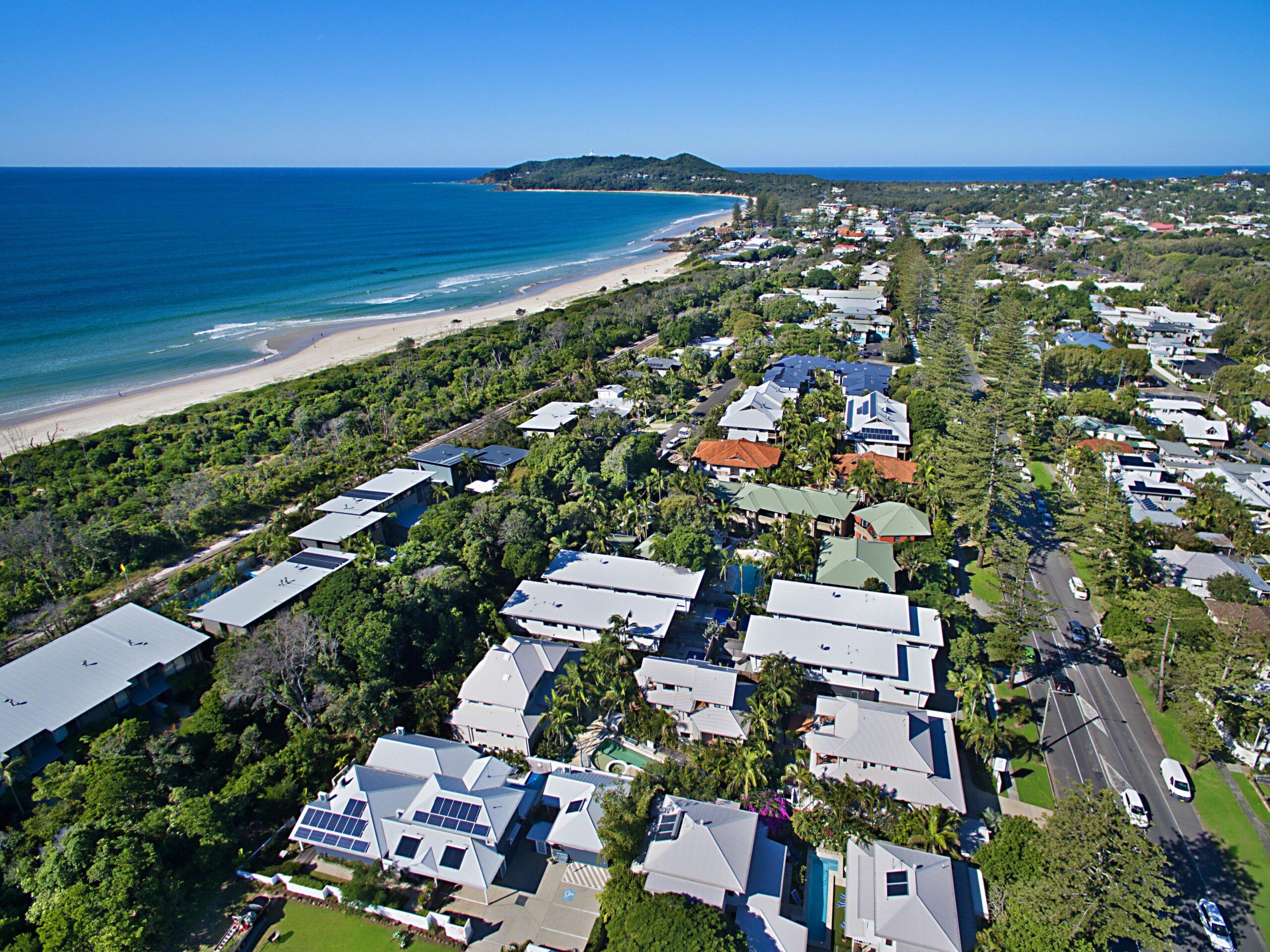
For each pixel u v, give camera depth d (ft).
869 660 202.18
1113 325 578.66
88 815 154.30
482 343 574.15
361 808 160.25
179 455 367.04
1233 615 215.10
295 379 518.37
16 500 320.91
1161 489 306.14
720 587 254.47
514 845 162.20
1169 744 191.11
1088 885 129.70
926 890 137.59
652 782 168.04
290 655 193.06
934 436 350.23
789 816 164.55
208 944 143.02
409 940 143.64
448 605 226.17
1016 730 194.70
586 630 224.74
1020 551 241.35
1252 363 481.46
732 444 342.85
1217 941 140.77
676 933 127.75
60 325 652.07
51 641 219.00
